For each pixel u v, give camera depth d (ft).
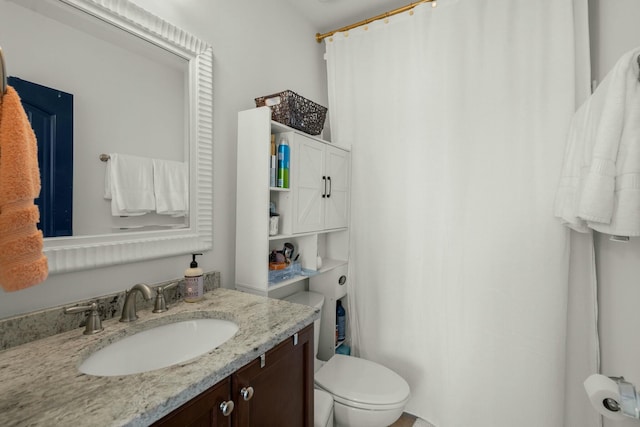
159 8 3.57
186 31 3.84
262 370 2.67
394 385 4.58
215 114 4.34
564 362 4.48
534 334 4.61
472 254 5.07
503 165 4.83
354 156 6.29
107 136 3.12
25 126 1.73
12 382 1.98
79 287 2.98
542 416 4.55
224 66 4.47
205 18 4.16
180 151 3.82
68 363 2.24
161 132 3.61
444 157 5.32
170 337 3.20
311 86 6.56
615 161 2.90
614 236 3.55
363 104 6.16
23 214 1.68
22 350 2.43
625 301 3.95
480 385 5.00
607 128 2.90
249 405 2.52
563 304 4.44
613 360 4.13
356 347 6.37
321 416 3.93
